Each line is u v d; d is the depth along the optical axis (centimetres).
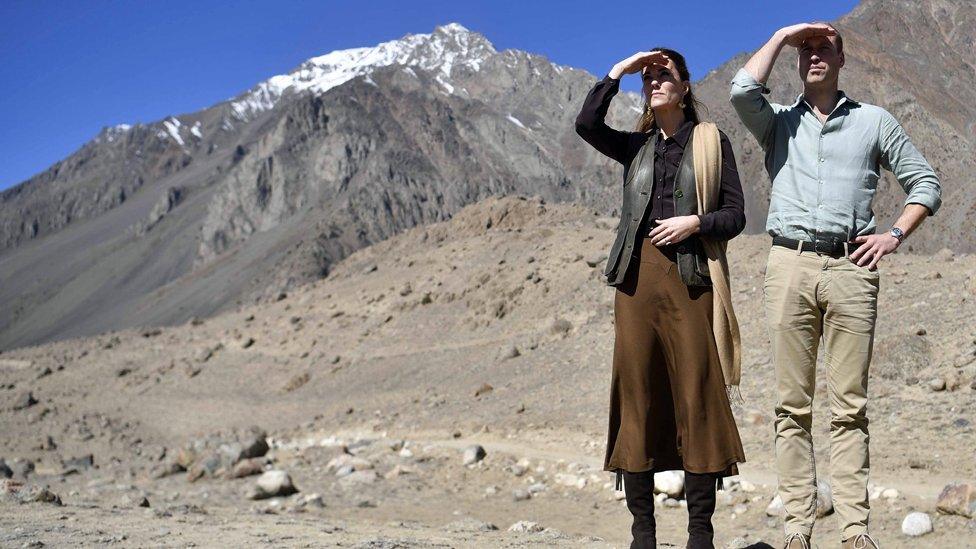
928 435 1274
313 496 1479
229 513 1011
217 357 4594
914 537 839
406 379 3253
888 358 1605
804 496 444
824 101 446
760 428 1555
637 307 416
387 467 1789
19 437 3853
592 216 5500
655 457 422
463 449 1858
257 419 3438
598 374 2500
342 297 4759
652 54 427
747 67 449
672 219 401
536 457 1708
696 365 404
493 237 4756
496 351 3130
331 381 3653
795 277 435
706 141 414
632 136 446
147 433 3684
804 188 438
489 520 1283
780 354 443
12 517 758
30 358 5519
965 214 10038
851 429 440
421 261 4828
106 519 769
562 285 3569
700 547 402
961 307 1772
